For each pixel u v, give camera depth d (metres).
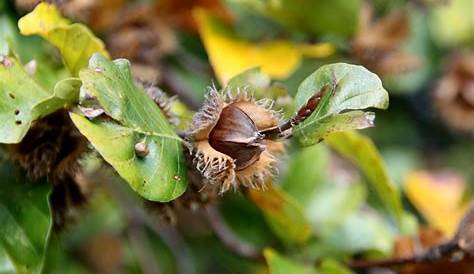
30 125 0.29
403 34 0.44
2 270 0.30
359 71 0.29
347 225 0.41
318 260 0.38
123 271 0.52
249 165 0.29
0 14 0.35
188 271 0.49
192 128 0.30
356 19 0.41
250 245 0.42
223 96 0.30
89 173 0.37
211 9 0.42
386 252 0.40
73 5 0.36
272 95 0.32
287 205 0.37
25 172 0.31
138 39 0.40
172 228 0.49
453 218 0.45
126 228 0.50
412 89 0.54
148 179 0.28
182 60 0.46
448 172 0.52
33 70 0.33
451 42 0.57
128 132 0.28
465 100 0.50
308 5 0.41
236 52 0.41
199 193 0.31
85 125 0.28
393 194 0.37
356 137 0.36
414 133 0.59
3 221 0.31
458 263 0.37
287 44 0.41
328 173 0.43
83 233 0.51
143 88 0.31
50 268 0.34
